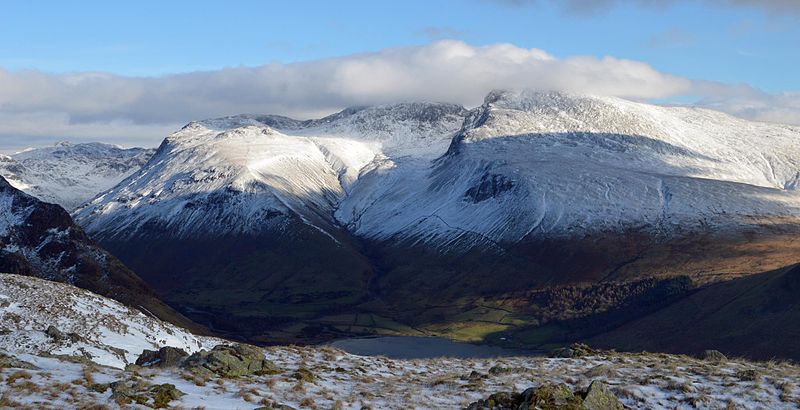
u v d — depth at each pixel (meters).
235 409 34.28
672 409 36.75
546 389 34.53
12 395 32.88
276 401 36.72
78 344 53.25
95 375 38.50
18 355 41.62
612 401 35.09
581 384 41.59
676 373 43.09
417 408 36.91
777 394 38.25
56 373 38.16
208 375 40.84
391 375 48.75
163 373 41.12
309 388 40.66
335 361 52.34
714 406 36.66
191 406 34.19
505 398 34.78
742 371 41.84
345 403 37.53
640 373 43.75
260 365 44.53
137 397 34.09
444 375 46.62
